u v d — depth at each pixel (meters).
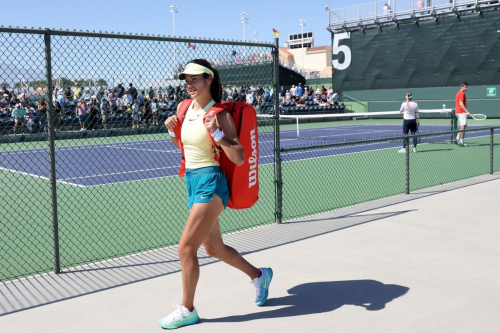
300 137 19.62
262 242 5.47
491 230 5.73
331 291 4.04
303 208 7.55
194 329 3.43
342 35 37.09
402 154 13.79
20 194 9.16
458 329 3.33
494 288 4.02
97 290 4.18
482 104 30.59
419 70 33.31
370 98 35.59
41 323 3.56
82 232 6.32
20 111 13.72
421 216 6.44
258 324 3.49
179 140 3.56
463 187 8.40
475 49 30.80
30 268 4.92
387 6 33.84
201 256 5.00
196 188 3.40
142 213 7.38
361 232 5.75
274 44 6.12
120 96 8.91
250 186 3.53
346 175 10.56
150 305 3.86
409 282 4.19
